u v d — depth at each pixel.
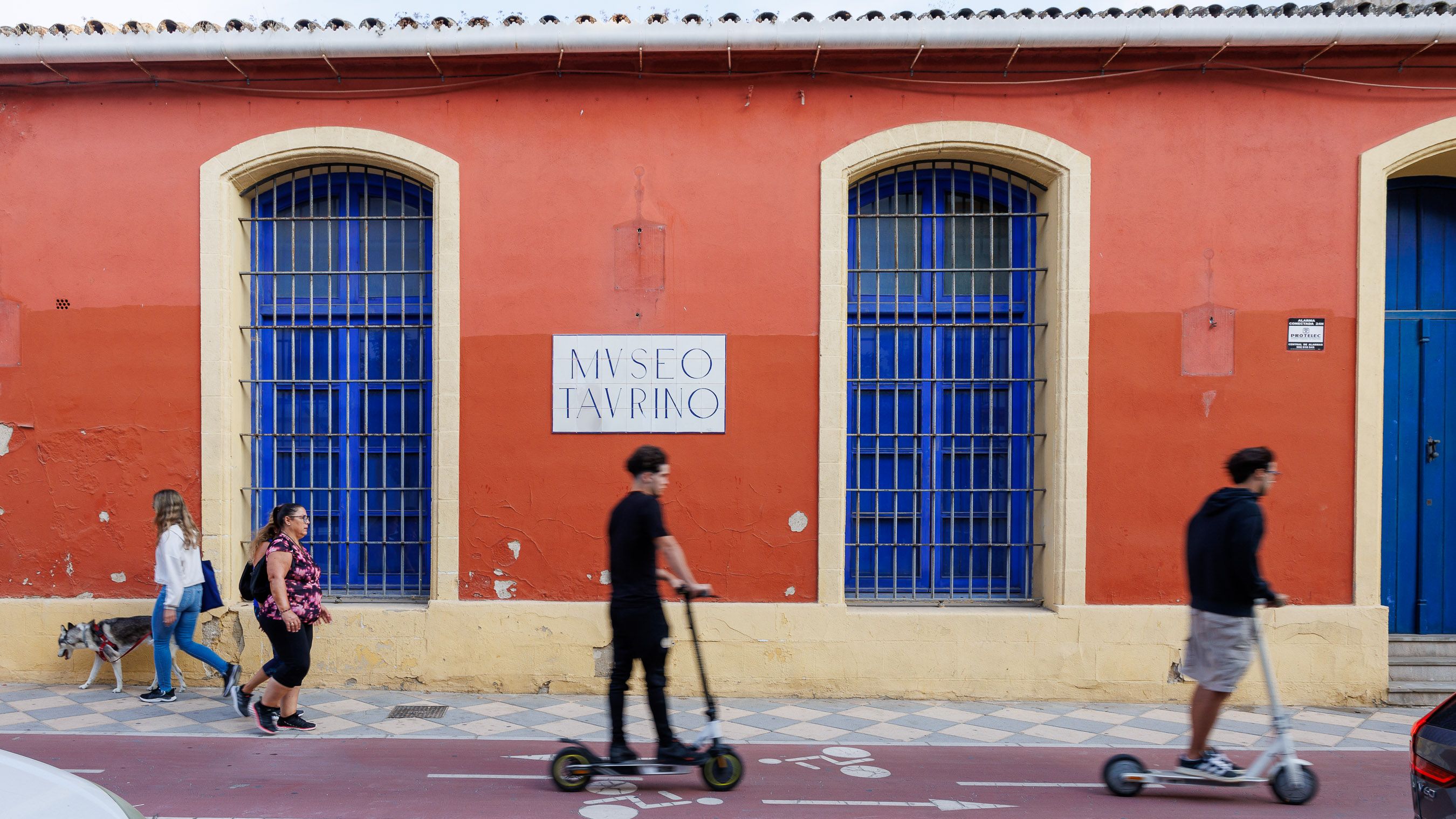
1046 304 6.63
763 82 6.45
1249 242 6.38
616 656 4.47
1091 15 6.18
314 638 6.42
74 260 6.53
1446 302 6.94
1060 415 6.39
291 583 5.32
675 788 4.55
